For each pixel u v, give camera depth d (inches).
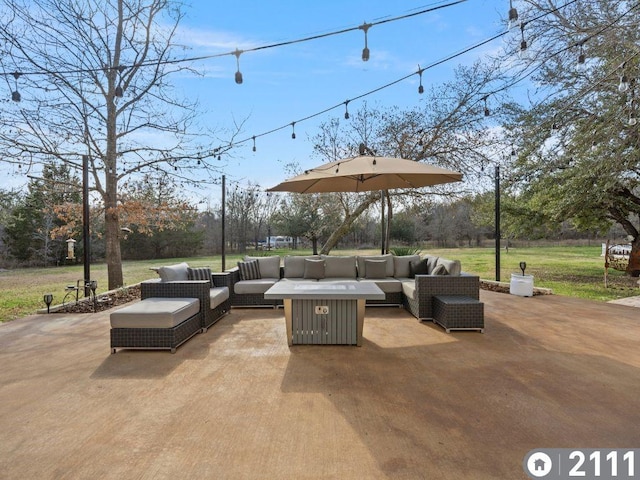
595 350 152.8
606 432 91.3
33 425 96.5
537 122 315.9
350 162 199.2
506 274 433.4
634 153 269.3
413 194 402.3
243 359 146.6
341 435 90.5
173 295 186.4
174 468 78.2
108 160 312.3
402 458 81.1
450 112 373.1
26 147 280.2
